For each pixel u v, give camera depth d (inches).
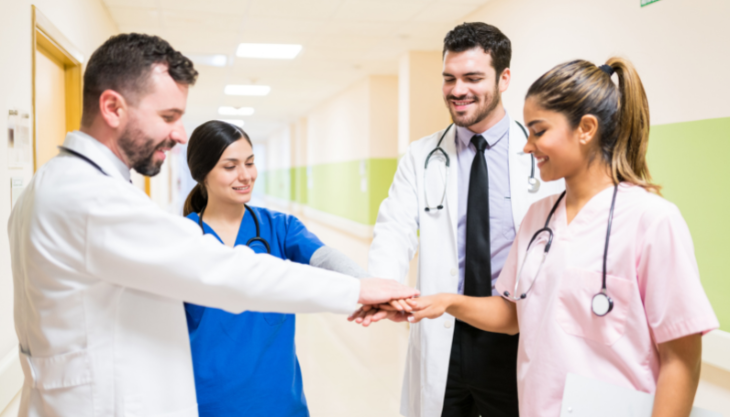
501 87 60.9
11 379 69.7
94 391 35.0
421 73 229.0
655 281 34.9
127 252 33.8
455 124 63.4
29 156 86.6
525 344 42.3
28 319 36.8
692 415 35.4
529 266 42.9
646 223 35.7
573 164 39.3
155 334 37.0
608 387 36.1
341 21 183.8
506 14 155.0
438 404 60.5
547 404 39.2
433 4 165.8
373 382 124.7
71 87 128.8
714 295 86.5
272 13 174.4
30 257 34.5
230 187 48.8
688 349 34.1
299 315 184.1
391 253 60.6
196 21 183.5
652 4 98.7
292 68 267.7
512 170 61.4
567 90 37.6
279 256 52.6
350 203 339.0
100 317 35.1
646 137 38.9
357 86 311.0
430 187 64.9
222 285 36.1
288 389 49.1
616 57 39.6
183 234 35.4
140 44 35.4
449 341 60.1
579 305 38.4
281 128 626.2
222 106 418.9
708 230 87.2
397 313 48.6
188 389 38.5
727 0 82.9
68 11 118.0
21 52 82.6
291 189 565.9
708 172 87.1
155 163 38.6
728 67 83.0
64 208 33.7
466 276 61.0
